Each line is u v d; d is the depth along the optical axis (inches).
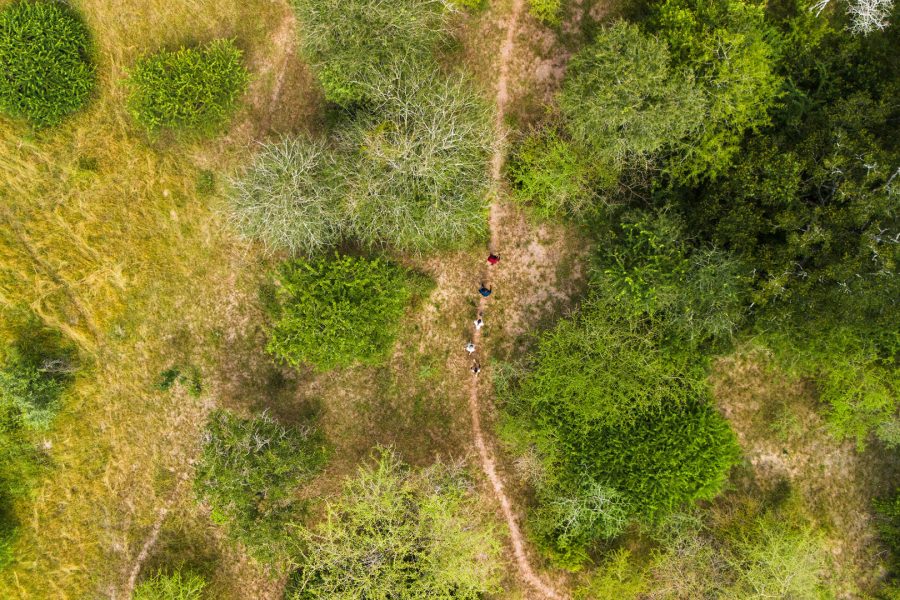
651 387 823.7
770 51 745.6
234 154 877.8
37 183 870.4
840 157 692.7
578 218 871.7
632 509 820.6
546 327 896.3
